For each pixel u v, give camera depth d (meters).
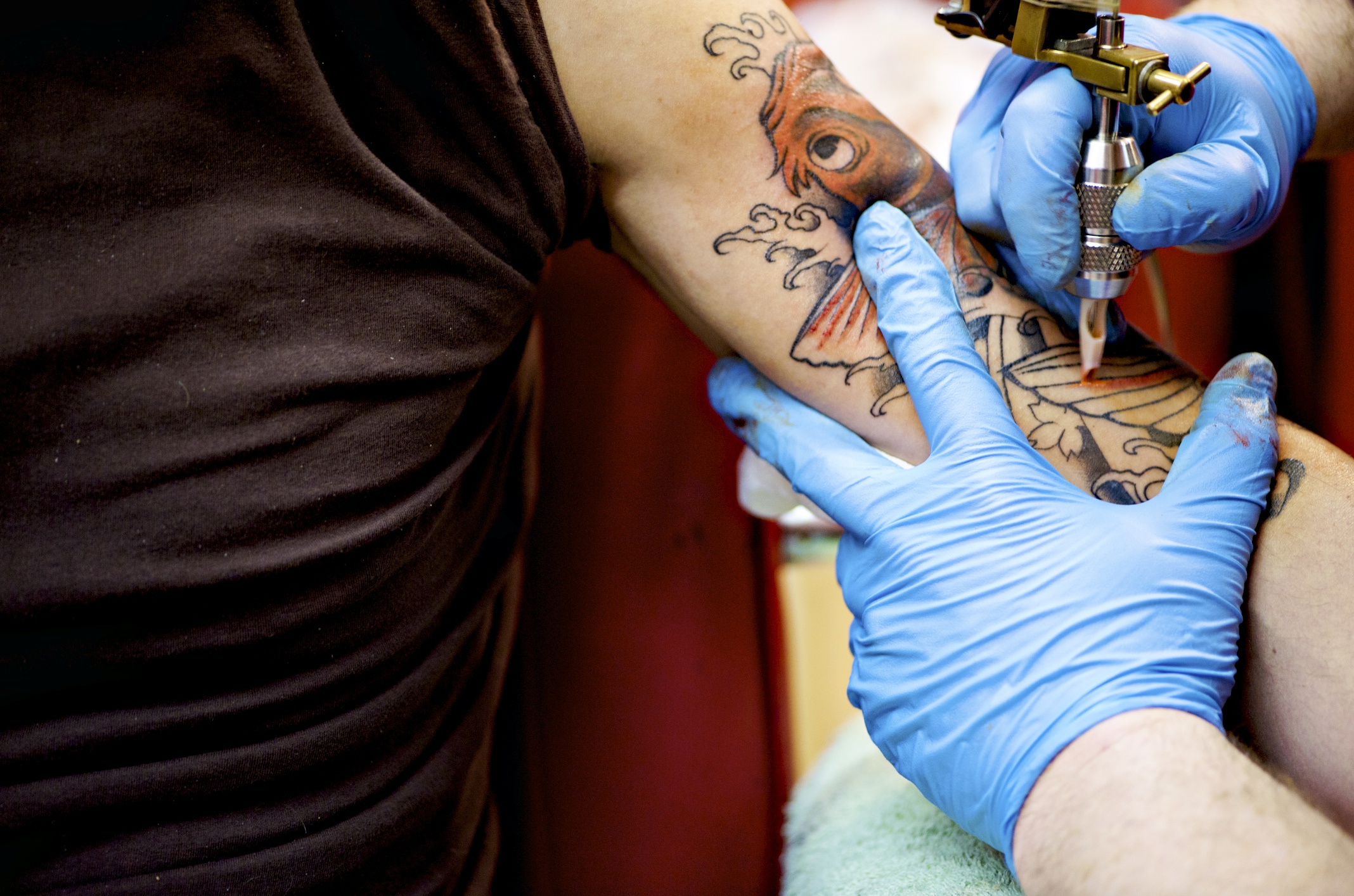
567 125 0.87
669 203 0.95
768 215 0.95
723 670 1.79
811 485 0.97
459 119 0.83
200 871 0.81
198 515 0.74
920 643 0.87
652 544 1.75
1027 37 0.85
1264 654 0.88
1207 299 1.81
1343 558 0.84
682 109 0.92
